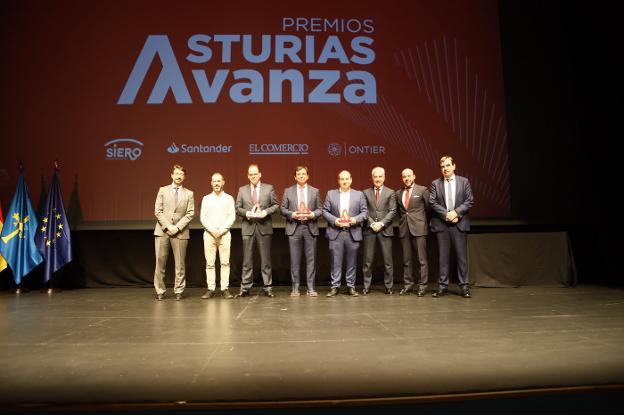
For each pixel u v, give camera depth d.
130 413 1.57
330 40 5.46
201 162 5.27
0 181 5.12
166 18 5.41
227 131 5.32
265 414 1.57
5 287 5.20
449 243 4.35
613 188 5.51
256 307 3.77
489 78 5.49
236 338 2.60
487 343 2.43
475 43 5.52
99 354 2.26
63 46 5.30
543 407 1.62
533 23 5.57
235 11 5.45
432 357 2.16
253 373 1.93
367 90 5.43
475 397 1.67
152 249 5.38
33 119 5.21
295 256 4.52
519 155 5.44
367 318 3.20
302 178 4.53
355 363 2.07
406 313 3.39
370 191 4.61
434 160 5.40
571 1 5.56
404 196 4.57
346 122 5.38
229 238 4.55
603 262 5.54
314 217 4.45
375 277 5.48
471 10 5.56
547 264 5.01
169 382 1.83
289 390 1.74
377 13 5.52
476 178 5.41
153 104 5.30
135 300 4.26
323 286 5.38
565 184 5.46
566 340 2.48
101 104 5.27
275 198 4.61
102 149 5.23
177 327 2.93
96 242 5.33
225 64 5.39
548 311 3.43
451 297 4.25
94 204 5.18
